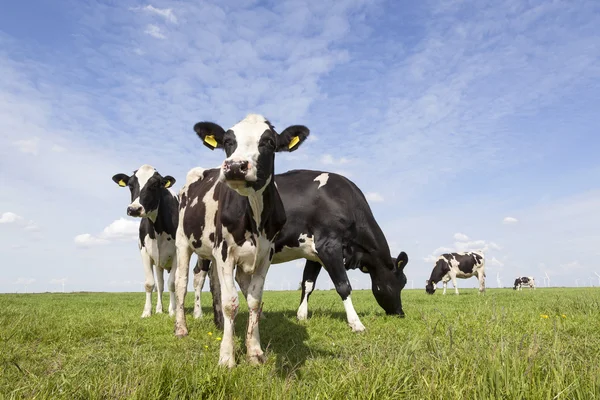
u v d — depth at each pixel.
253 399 3.28
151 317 9.55
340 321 8.39
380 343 5.43
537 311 8.61
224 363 4.51
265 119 5.21
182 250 7.41
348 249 8.61
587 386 3.11
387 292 9.08
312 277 9.07
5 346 5.45
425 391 3.18
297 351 5.68
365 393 3.13
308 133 5.36
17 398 3.23
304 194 8.12
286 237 8.12
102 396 3.18
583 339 5.20
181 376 3.49
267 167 4.88
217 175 7.13
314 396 3.27
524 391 3.00
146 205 9.70
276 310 11.27
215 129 5.29
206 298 18.09
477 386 3.13
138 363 4.06
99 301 16.22
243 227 5.12
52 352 5.50
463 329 6.35
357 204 8.49
